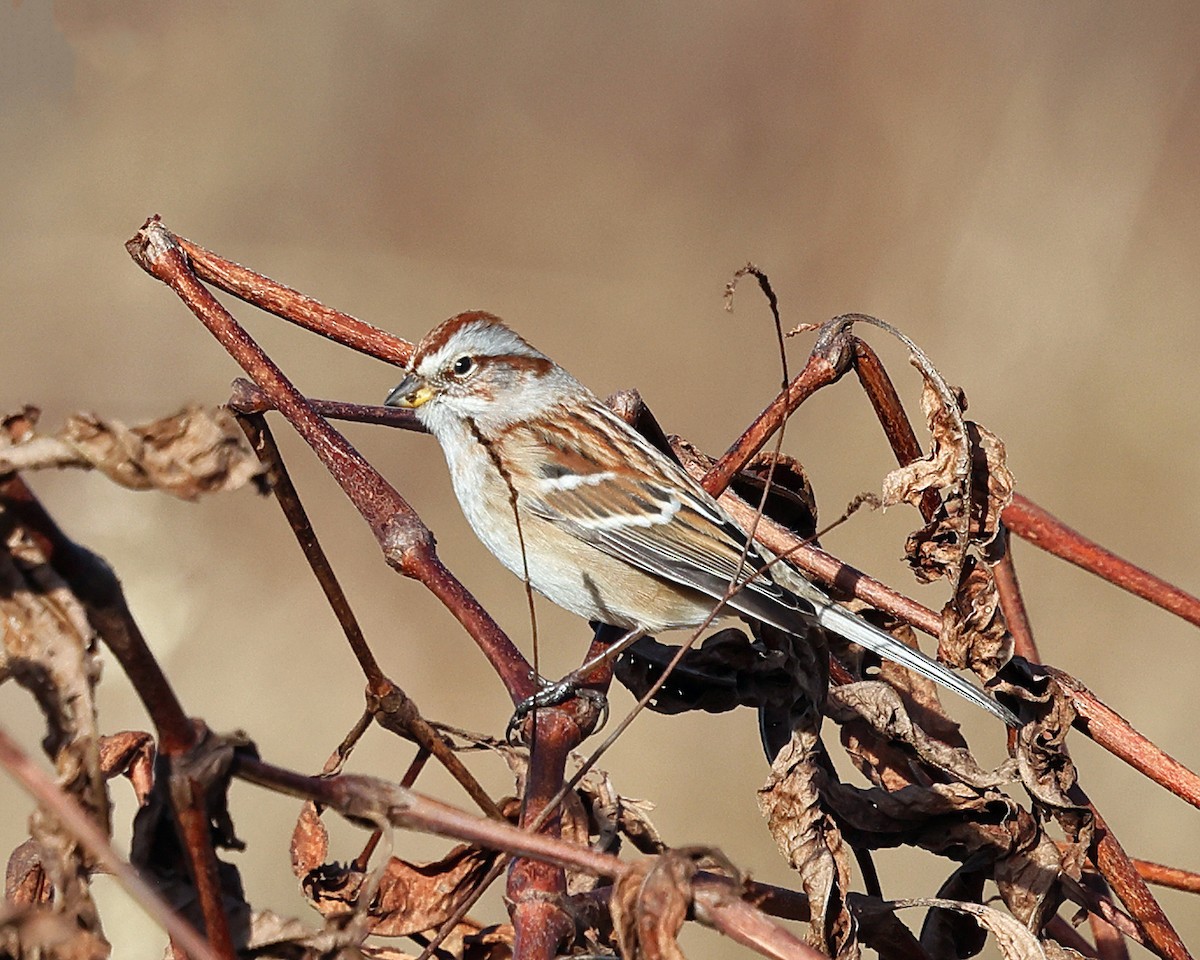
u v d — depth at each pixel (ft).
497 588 45.62
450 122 51.80
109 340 45.16
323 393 48.55
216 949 10.66
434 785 39.34
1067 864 17.31
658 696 18.86
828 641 20.25
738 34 52.75
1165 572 45.96
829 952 15.89
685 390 49.73
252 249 49.26
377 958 15.66
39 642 10.37
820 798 16.46
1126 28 50.60
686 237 51.44
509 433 25.76
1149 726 41.63
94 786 10.48
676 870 10.88
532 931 13.30
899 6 52.37
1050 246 49.01
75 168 47.21
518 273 50.80
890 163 51.26
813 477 46.70
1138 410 47.16
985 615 17.52
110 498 36.45
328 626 41.88
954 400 17.35
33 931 9.45
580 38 52.65
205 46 49.73
